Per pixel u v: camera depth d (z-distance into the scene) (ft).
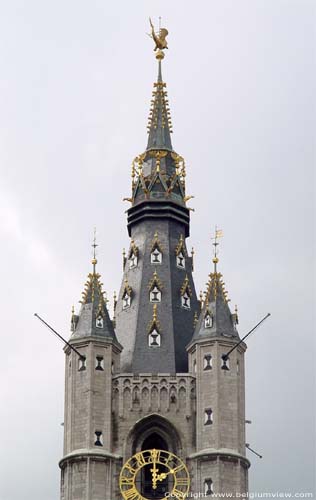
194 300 475.72
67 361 455.22
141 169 490.90
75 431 442.50
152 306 468.75
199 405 445.78
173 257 479.41
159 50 510.99
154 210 484.33
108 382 448.24
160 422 445.78
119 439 443.32
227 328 453.17
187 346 456.86
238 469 437.99
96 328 453.17
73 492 435.12
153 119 499.51
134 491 437.17
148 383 449.06
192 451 442.09
